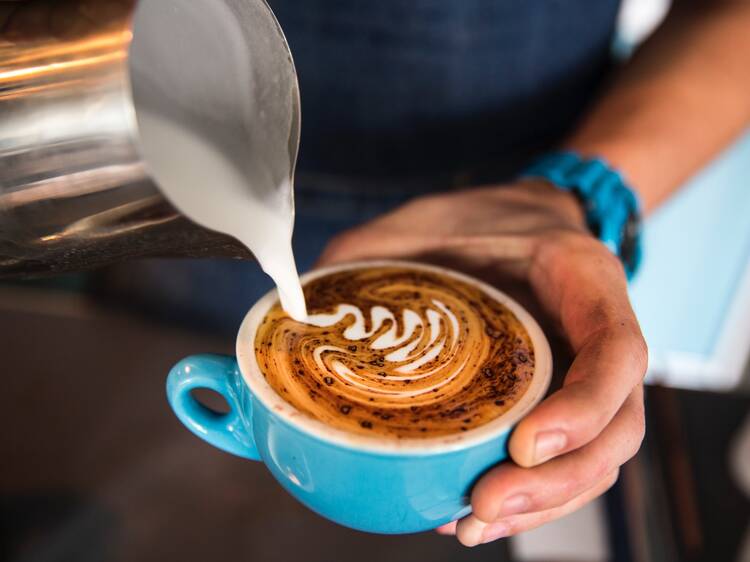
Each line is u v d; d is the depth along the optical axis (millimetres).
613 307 257
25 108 188
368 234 334
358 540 335
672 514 351
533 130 444
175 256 237
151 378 394
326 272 306
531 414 228
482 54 398
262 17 241
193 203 224
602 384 231
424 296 294
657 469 363
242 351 259
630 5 646
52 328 417
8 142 192
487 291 298
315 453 230
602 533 355
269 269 264
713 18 419
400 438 227
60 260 228
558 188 345
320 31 383
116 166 187
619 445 240
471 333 277
